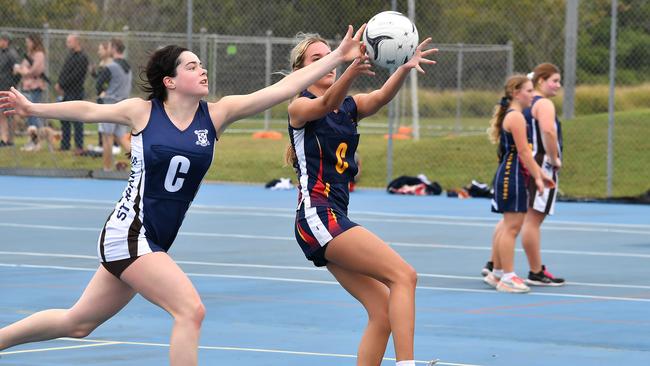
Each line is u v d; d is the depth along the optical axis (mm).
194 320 15320
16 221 42812
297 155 17141
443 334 22719
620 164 58344
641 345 21781
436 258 34438
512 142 28453
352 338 22062
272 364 19438
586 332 23109
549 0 99375
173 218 15953
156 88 15984
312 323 23703
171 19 102125
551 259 34812
